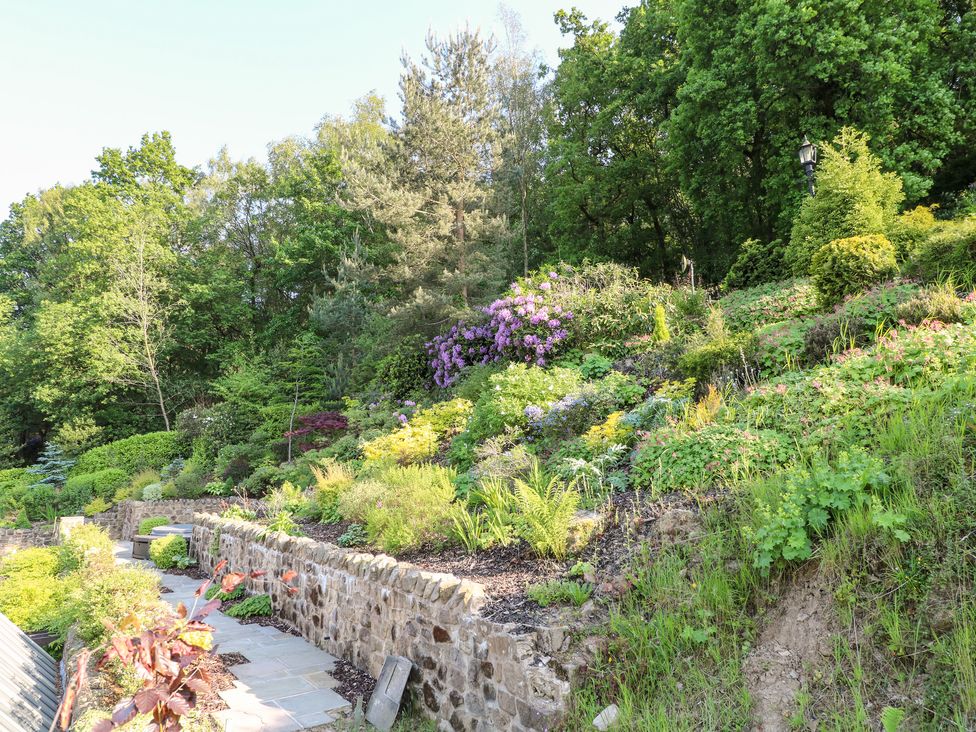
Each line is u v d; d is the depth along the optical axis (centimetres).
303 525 917
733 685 334
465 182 1916
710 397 653
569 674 371
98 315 2666
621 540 488
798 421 530
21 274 3569
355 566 600
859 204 1075
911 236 1018
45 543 1652
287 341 2805
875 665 297
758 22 1455
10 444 2878
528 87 2538
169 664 293
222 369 2839
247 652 634
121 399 2862
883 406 467
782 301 986
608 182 2214
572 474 638
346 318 2127
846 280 848
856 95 1483
